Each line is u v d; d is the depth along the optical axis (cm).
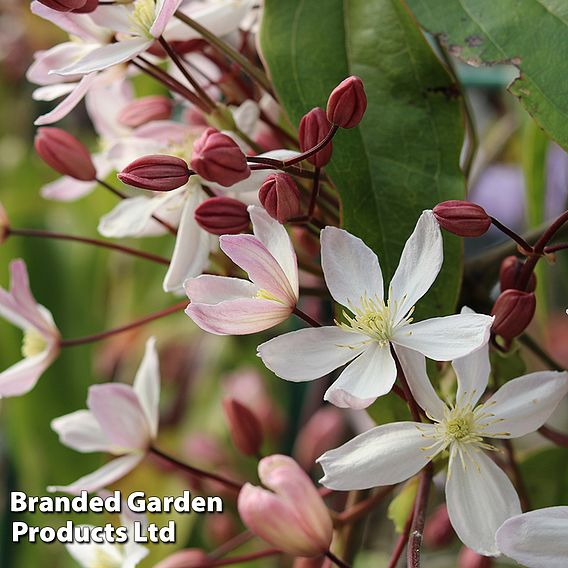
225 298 60
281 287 60
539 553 57
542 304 76
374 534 90
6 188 106
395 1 64
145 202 65
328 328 60
